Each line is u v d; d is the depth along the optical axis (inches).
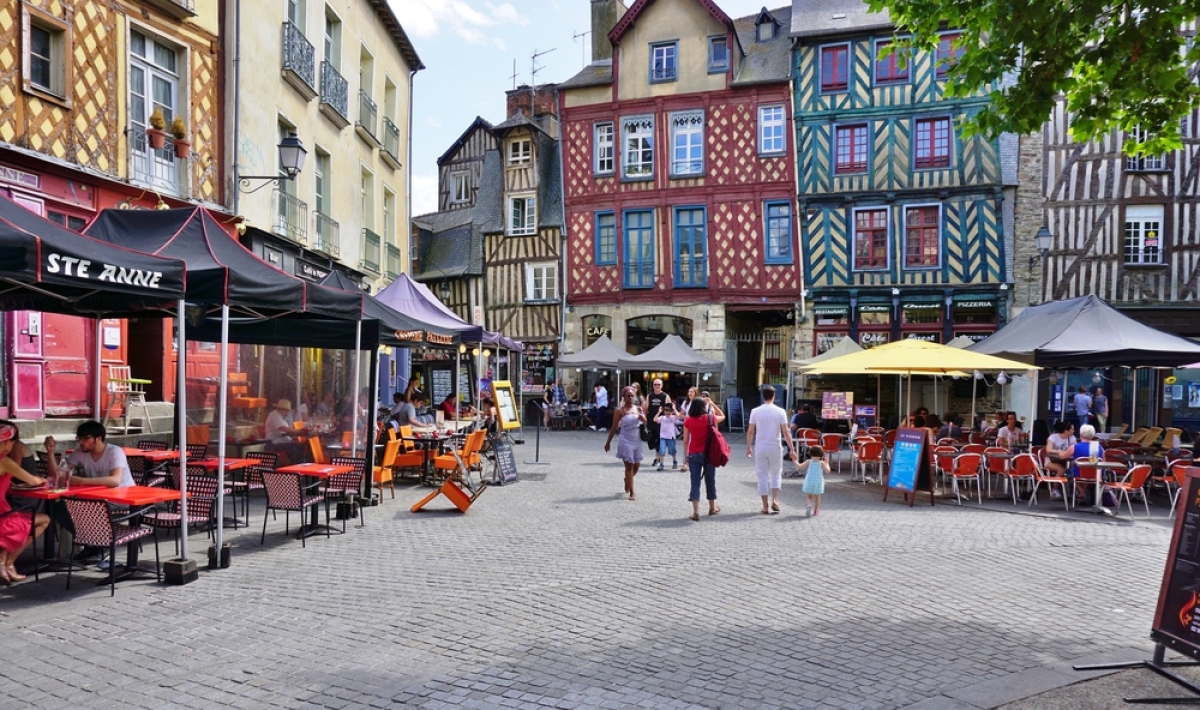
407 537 314.0
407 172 906.1
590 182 1040.8
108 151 431.8
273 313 375.9
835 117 922.7
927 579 257.6
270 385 503.8
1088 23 211.9
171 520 251.1
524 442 780.6
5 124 374.9
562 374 1058.7
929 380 901.2
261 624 200.5
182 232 286.2
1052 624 211.8
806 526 348.8
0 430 233.3
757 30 1021.8
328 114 667.4
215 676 166.1
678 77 996.6
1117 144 833.5
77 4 412.8
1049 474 449.4
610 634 197.0
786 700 157.6
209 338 416.2
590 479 506.6
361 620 204.8
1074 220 845.8
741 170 968.3
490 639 191.8
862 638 196.7
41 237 193.0
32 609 210.2
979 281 872.9
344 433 453.7
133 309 307.0
